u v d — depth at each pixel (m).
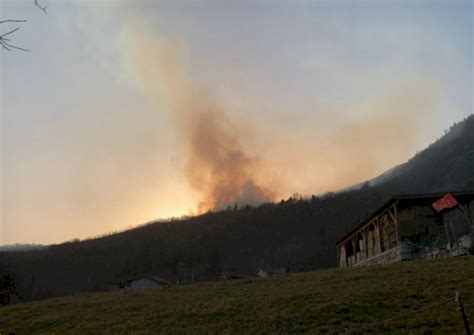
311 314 23.53
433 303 22.92
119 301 32.31
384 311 22.84
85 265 178.00
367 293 25.91
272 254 176.88
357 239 53.69
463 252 35.09
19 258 179.88
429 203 42.09
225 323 23.75
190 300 30.05
